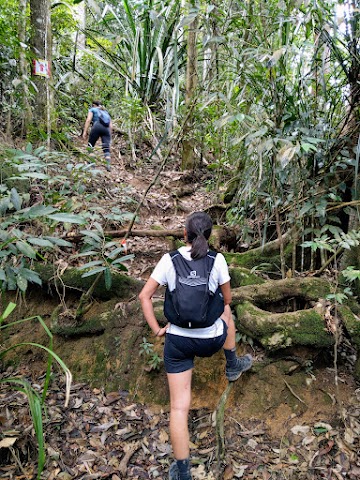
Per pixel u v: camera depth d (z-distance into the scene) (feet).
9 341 9.52
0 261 7.09
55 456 6.53
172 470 5.85
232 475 6.24
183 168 17.44
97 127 16.35
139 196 14.28
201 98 11.70
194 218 6.12
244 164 12.44
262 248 10.32
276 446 6.71
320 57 8.26
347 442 6.56
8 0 14.67
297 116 8.16
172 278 5.86
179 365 5.98
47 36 12.89
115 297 9.39
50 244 5.65
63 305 9.41
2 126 13.88
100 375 8.51
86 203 10.46
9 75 13.73
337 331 7.48
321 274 9.11
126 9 17.11
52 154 9.30
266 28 8.20
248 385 7.59
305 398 7.38
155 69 19.12
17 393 7.88
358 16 7.42
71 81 19.86
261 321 7.63
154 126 18.72
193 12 8.71
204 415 7.54
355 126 8.50
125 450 6.79
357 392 7.46
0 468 6.22
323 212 8.09
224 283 6.08
